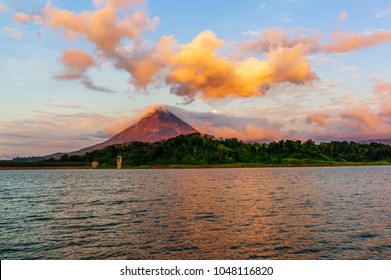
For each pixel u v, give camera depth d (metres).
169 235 32.94
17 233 34.59
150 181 135.12
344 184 102.00
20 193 85.50
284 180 125.94
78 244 30.05
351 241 30.16
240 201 59.19
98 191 89.25
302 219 40.50
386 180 122.31
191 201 60.53
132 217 43.81
